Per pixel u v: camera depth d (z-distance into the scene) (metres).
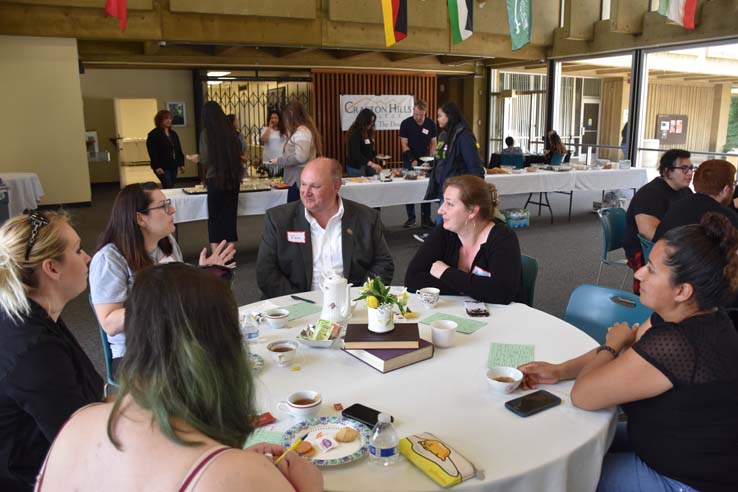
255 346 1.75
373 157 6.66
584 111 12.00
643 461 1.39
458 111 5.04
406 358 1.60
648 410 1.32
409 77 11.53
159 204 2.02
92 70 11.02
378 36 7.99
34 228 1.31
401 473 1.12
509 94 11.30
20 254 1.28
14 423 1.24
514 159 7.72
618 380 1.29
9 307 1.23
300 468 0.98
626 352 1.34
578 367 1.54
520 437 1.25
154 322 0.75
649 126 10.77
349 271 2.59
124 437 0.73
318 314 2.06
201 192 5.08
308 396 1.38
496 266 2.21
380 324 1.66
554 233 6.51
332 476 1.11
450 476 1.07
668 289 1.30
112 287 1.95
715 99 9.91
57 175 8.12
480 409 1.37
